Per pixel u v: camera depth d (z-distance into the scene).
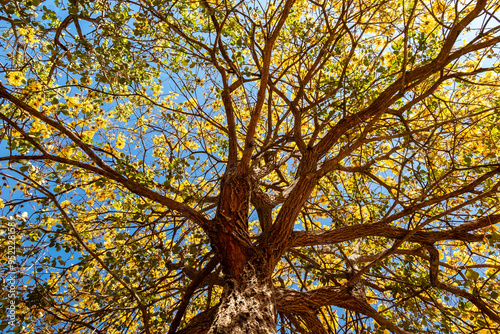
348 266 3.69
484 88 3.85
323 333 3.29
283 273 5.02
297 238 3.23
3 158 2.28
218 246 2.83
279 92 3.76
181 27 3.72
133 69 3.20
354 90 3.34
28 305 2.96
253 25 2.97
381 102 3.19
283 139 3.86
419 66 3.27
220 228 2.85
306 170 3.29
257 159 3.32
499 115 3.21
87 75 2.75
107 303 3.34
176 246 3.25
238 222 2.88
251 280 2.55
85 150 2.46
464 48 2.63
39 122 2.89
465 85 3.88
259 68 3.43
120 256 3.42
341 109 3.61
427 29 3.57
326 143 3.42
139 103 3.66
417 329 3.34
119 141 3.69
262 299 2.41
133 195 3.74
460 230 3.26
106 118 3.85
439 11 3.46
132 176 2.87
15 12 2.61
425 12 3.38
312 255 4.65
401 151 4.09
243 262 2.73
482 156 4.02
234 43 3.53
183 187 3.48
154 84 4.48
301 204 3.07
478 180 2.57
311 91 3.95
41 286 3.00
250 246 2.84
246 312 2.23
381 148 4.54
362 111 3.28
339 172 5.10
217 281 3.72
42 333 2.83
